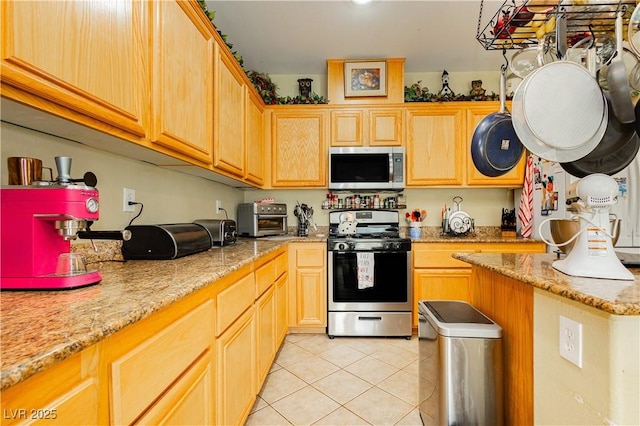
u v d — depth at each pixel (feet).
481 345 4.02
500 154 4.52
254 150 8.61
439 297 8.76
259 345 5.55
